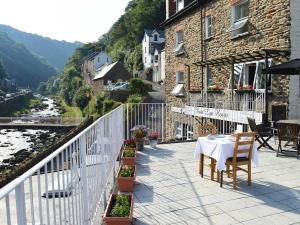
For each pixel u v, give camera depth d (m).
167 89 21.19
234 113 11.38
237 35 13.25
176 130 17.73
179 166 7.32
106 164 5.31
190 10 17.45
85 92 68.00
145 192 5.61
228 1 13.97
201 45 16.42
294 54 10.61
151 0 82.38
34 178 6.17
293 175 6.46
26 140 30.17
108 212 4.20
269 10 11.46
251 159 5.97
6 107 58.59
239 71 13.33
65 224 2.79
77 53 123.31
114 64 57.47
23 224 1.89
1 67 116.50
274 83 11.15
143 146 9.23
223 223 4.34
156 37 64.00
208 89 15.19
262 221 4.39
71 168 2.98
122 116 8.87
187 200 5.20
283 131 8.04
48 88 150.12
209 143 6.07
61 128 36.91
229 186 5.85
